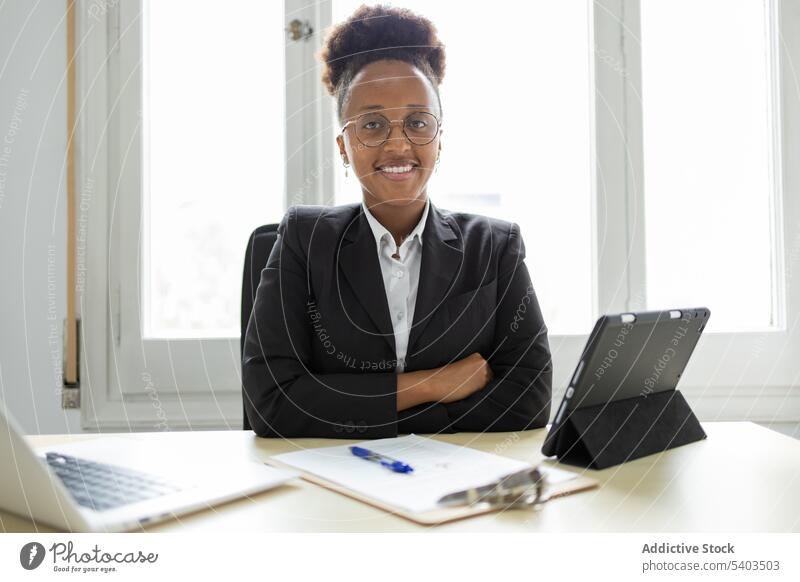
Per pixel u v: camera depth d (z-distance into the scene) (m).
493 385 0.92
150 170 1.47
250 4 1.49
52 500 0.48
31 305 1.40
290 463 0.68
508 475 0.63
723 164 1.54
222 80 1.49
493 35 1.53
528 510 0.55
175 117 1.48
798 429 1.51
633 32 1.48
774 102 1.51
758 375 1.49
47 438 0.82
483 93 1.54
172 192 1.49
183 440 0.82
